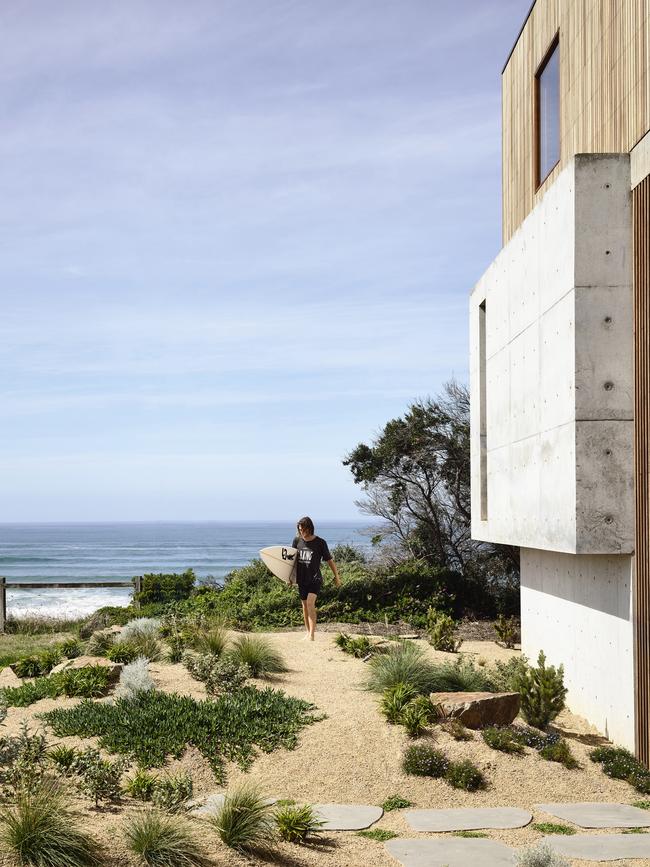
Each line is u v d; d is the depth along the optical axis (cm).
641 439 707
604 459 728
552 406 810
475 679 869
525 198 1152
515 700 753
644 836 529
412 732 708
